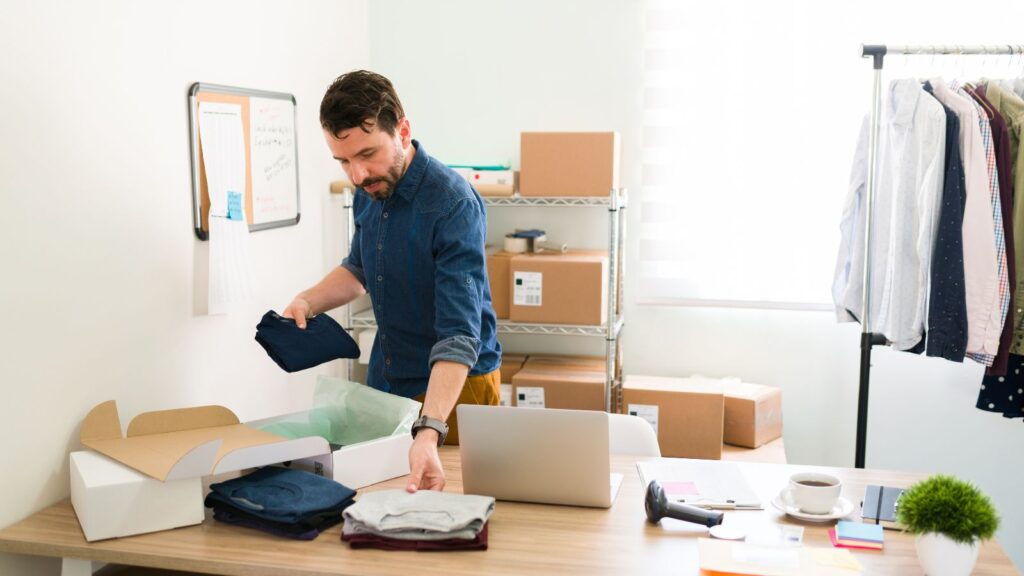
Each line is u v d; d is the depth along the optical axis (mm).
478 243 2080
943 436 3484
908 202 2883
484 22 3629
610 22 3529
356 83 1907
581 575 1573
